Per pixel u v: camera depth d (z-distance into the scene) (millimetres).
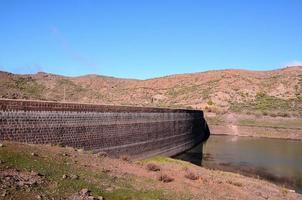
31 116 30250
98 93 153625
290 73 180375
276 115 127875
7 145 24891
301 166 57812
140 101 159125
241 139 102250
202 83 178875
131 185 23531
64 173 22141
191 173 33594
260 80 176000
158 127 60031
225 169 53500
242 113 130000
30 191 17703
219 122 122938
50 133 32562
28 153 24203
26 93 95562
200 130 98312
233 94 162125
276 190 37906
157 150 59156
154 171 31219
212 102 153750
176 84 182375
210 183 31938
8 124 27875
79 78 180250
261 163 59812
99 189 20844
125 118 47500
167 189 24938
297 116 127688
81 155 29266
